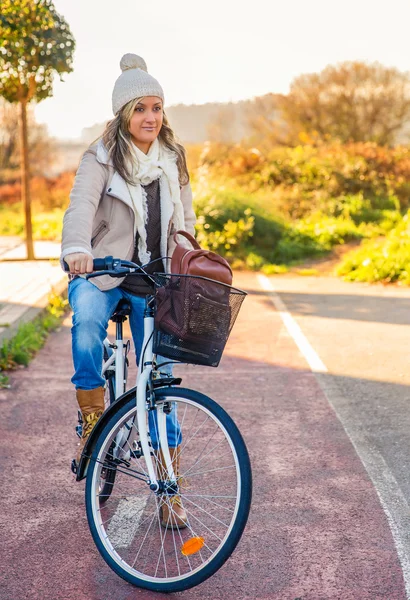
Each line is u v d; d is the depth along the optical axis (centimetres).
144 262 363
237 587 324
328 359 711
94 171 354
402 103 3031
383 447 483
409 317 891
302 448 486
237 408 572
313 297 1062
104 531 336
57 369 706
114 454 347
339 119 3022
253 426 530
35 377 677
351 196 2016
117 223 359
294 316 920
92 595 320
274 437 507
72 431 533
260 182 2095
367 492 416
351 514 390
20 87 1304
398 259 1228
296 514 392
